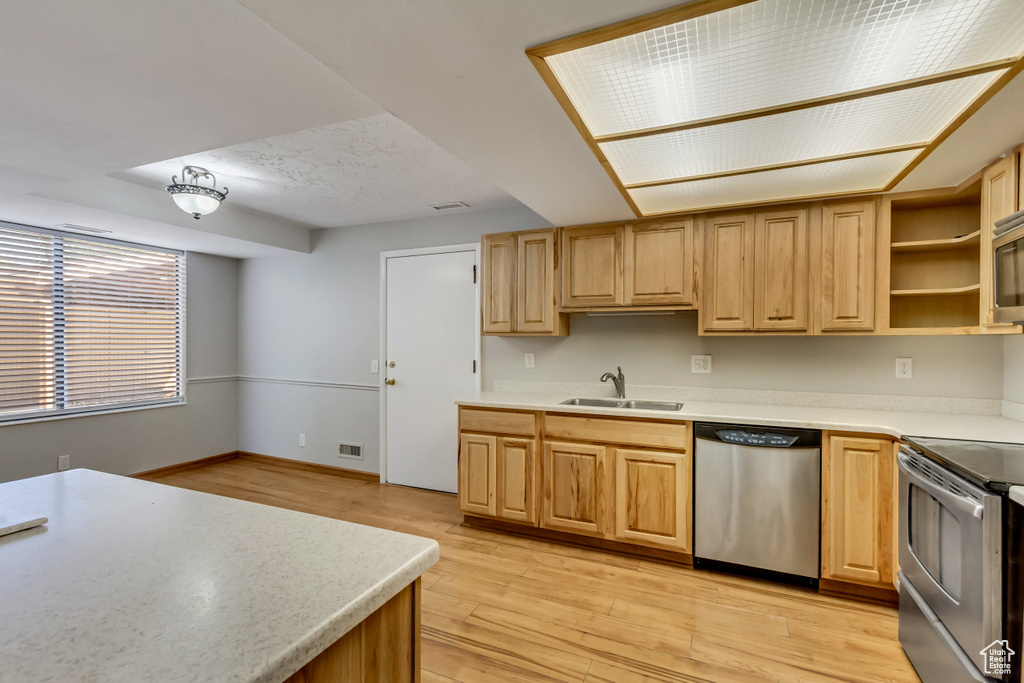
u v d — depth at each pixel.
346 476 4.37
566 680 1.73
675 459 2.60
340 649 0.71
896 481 2.14
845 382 2.79
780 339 2.93
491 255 3.42
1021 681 1.28
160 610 0.66
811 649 1.90
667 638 1.97
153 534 0.92
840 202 2.54
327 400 4.48
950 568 1.53
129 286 4.05
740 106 1.62
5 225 3.29
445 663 1.82
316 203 3.62
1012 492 1.30
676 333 3.19
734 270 2.74
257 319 4.85
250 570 0.78
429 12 1.11
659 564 2.65
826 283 2.56
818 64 1.37
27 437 3.44
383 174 2.97
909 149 1.93
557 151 1.93
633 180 2.34
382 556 0.83
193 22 1.25
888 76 1.43
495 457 3.06
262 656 0.56
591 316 3.43
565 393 3.50
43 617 0.63
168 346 4.35
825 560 2.30
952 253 2.56
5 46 1.34
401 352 4.12
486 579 2.47
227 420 4.88
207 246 4.18
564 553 2.79
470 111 1.61
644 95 1.55
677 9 1.11
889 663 1.82
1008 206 1.94
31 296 3.47
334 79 1.53
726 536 2.50
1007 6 1.11
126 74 1.50
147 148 2.05
